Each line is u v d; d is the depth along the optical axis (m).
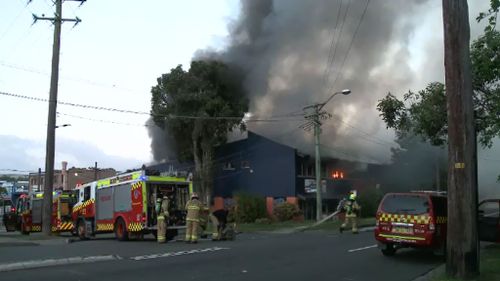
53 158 24.11
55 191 28.47
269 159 42.28
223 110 40.81
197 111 41.09
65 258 12.77
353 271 11.37
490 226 16.36
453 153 9.52
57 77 24.61
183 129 42.28
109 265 11.90
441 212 13.88
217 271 11.03
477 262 9.48
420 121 16.08
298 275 10.63
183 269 11.30
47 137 24.08
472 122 9.52
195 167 41.84
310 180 41.84
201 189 41.12
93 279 9.91
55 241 19.66
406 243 13.66
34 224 31.81
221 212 19.48
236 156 44.34
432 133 16.41
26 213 31.67
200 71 41.06
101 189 21.75
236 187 43.72
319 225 28.81
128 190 19.98
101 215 21.53
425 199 13.70
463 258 9.40
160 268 11.42
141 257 13.44
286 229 27.75
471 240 9.40
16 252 14.31
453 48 9.55
